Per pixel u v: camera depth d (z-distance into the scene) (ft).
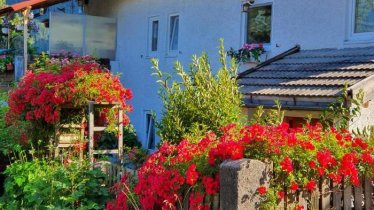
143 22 50.03
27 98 29.35
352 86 23.58
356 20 30.96
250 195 15.01
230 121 21.70
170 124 22.12
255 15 37.70
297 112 27.43
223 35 40.24
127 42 52.34
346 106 23.48
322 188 16.40
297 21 34.24
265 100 27.71
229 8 39.63
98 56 52.13
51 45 49.32
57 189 23.30
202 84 22.41
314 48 33.14
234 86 22.99
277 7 35.68
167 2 46.65
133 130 49.83
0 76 54.65
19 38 56.49
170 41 46.62
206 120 21.71
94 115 28.68
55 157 28.14
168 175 16.90
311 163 15.57
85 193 23.15
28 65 48.29
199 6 42.70
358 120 25.91
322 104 24.80
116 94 28.27
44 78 29.22
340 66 27.76
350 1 31.17
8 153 31.01
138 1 50.75
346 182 16.81
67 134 29.40
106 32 52.90
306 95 25.31
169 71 46.06
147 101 48.96
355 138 17.69
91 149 27.27
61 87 27.94
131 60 51.72
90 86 27.71
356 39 30.83
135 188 18.39
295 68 30.14
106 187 23.80
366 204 17.31
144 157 23.47
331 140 16.80
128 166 24.35
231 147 15.64
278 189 15.47
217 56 40.57
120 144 28.30
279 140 15.79
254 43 37.63
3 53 55.52
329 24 32.22
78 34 50.83
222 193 15.23
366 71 25.66
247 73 31.81
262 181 15.25
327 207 16.52
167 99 23.39
